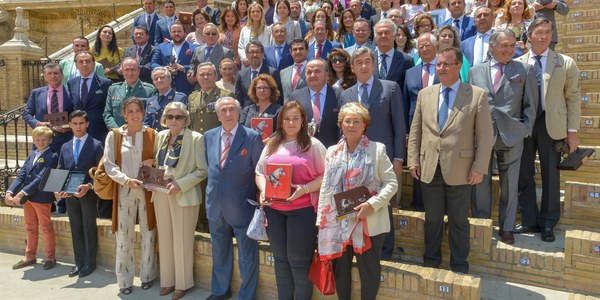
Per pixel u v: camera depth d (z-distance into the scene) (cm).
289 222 384
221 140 426
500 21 628
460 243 415
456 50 394
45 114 562
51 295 452
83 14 1508
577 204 462
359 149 368
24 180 522
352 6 802
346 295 391
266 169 382
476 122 392
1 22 1489
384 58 536
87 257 505
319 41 661
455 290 359
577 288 393
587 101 591
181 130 443
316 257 387
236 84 567
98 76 604
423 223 450
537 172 539
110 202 588
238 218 415
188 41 798
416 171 424
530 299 386
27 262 530
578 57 699
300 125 386
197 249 466
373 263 372
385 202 356
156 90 589
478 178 391
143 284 465
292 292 405
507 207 444
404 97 509
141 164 458
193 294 452
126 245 456
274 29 646
